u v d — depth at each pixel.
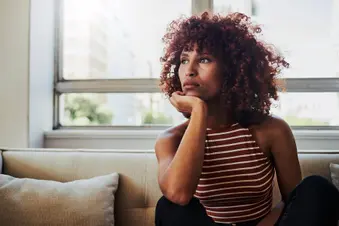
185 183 0.62
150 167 1.16
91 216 1.02
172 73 0.84
